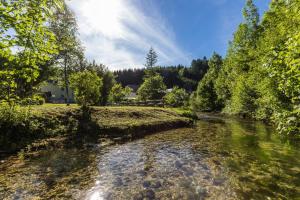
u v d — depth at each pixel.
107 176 9.16
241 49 40.16
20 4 6.38
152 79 73.19
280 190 7.84
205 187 8.12
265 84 13.44
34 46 6.65
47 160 11.04
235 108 34.97
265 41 25.31
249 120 32.47
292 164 10.72
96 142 15.09
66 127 16.23
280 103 10.28
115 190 7.82
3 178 8.63
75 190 7.76
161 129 21.97
